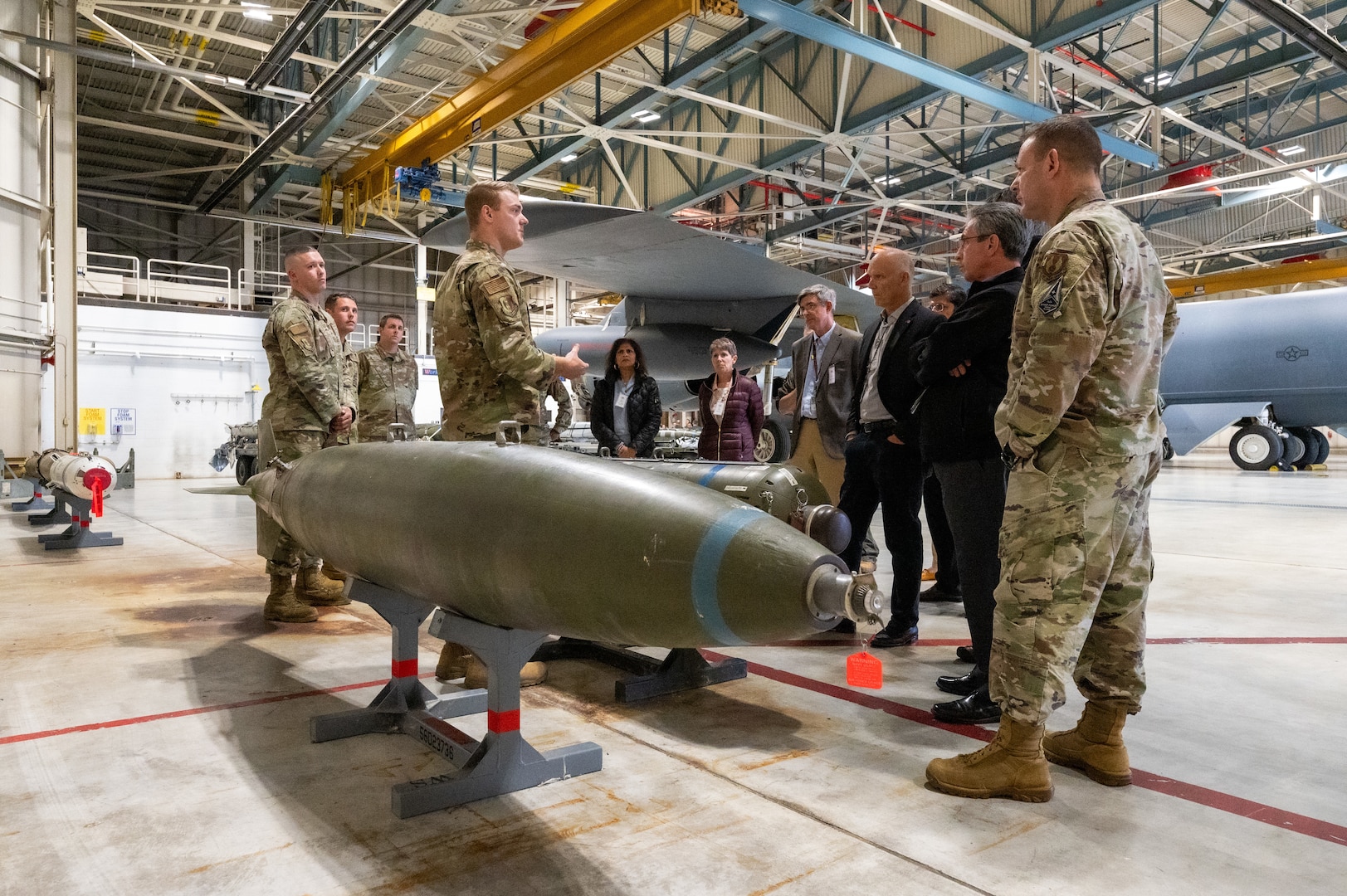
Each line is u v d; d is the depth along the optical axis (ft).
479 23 41.86
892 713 8.85
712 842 5.85
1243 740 8.00
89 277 55.42
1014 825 6.12
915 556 11.75
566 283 81.92
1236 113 55.31
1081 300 6.02
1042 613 6.39
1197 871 5.45
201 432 57.00
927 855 5.65
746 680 10.18
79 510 22.56
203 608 14.53
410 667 8.54
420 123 47.34
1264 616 13.51
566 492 5.95
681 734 8.18
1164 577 17.06
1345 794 6.73
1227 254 66.95
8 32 27.71
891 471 11.35
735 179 53.98
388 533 7.05
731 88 53.72
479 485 6.44
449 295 9.71
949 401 8.50
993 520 8.45
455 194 58.39
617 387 16.14
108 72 52.80
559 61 37.40
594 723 8.54
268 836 5.95
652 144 49.21
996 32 36.50
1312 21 43.80
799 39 49.21
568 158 62.08
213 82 41.04
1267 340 42.34
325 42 46.88
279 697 9.42
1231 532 23.80
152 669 10.59
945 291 14.60
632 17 33.68
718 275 32.40
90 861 5.59
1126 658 6.84
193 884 5.29
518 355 9.05
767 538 5.24
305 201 68.90
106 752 7.68
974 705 8.45
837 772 7.19
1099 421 6.31
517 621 6.44
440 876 5.36
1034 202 7.19
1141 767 7.32
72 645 11.85
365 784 6.92
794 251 74.59
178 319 56.03
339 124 49.47
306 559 14.67
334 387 13.87
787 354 39.40
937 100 46.01
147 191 77.97
